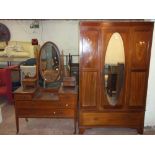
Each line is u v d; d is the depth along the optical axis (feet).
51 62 10.89
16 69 13.17
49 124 10.53
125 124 9.37
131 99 9.10
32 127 10.16
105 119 9.29
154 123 9.96
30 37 14.92
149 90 9.57
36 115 9.24
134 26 8.28
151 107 9.76
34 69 11.53
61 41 14.78
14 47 14.40
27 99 9.03
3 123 10.61
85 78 8.81
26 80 9.78
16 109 9.18
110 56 8.67
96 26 8.25
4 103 13.58
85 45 8.46
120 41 8.48
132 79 8.88
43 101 9.04
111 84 8.95
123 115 9.26
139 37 8.41
